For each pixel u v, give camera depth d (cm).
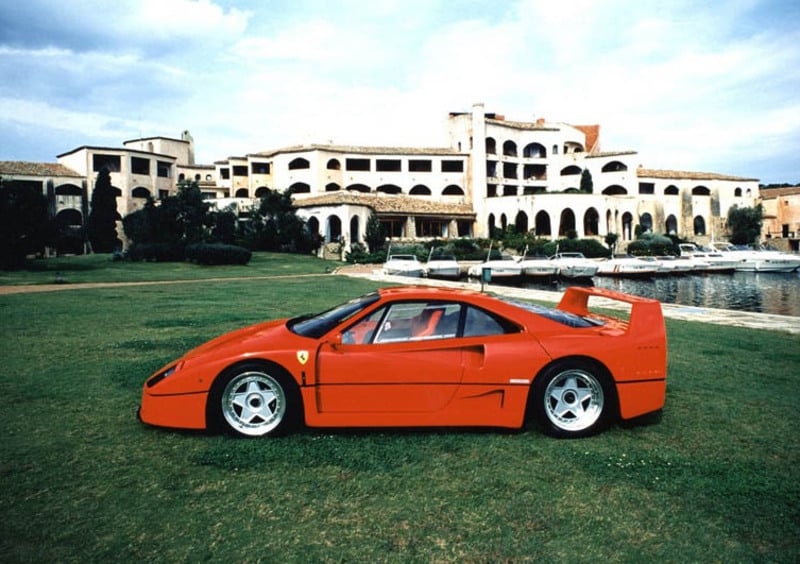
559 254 3700
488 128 5862
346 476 348
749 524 293
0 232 2694
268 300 1460
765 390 562
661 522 295
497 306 446
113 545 267
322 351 417
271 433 415
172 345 765
